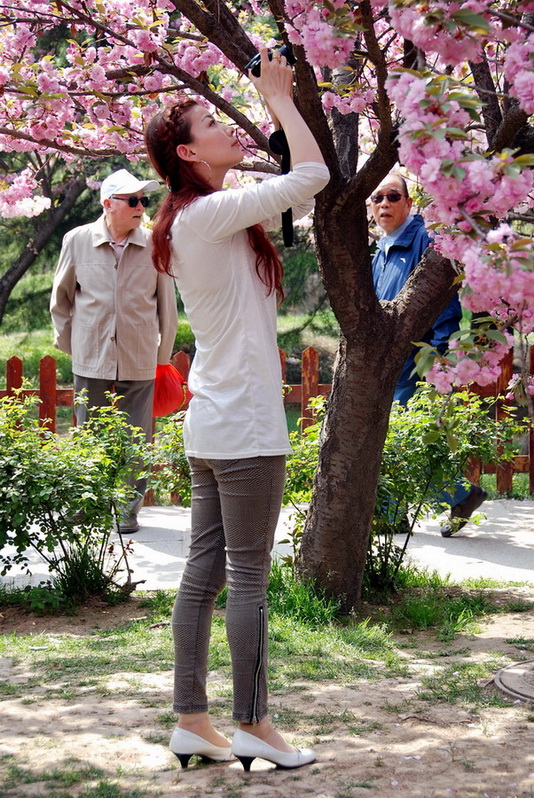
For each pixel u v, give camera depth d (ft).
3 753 9.59
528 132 13.32
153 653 13.65
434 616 15.33
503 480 26.08
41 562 19.35
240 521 8.85
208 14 12.84
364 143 25.17
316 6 9.06
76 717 10.73
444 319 18.78
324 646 13.75
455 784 8.57
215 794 8.50
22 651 13.94
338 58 8.91
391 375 15.34
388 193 20.03
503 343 7.67
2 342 47.55
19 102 17.88
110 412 21.70
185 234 8.91
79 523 16.75
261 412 8.77
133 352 21.61
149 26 14.28
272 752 9.01
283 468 8.98
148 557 20.03
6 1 17.34
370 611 16.07
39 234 42.50
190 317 9.21
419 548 20.47
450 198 6.91
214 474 9.02
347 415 15.35
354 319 14.98
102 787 8.62
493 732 9.94
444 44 7.45
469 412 17.88
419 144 6.90
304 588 15.53
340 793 8.44
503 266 6.59
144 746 9.79
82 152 16.60
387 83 7.32
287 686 11.92
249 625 8.88
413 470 16.96
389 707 10.91
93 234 21.59
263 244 9.05
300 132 8.71
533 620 15.10
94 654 13.70
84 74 15.61
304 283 41.68
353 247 14.49
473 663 12.69
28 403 18.71
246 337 8.83
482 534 21.77
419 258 19.88
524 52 7.80
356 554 15.70
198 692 9.23
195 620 9.21
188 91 17.69
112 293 21.39
